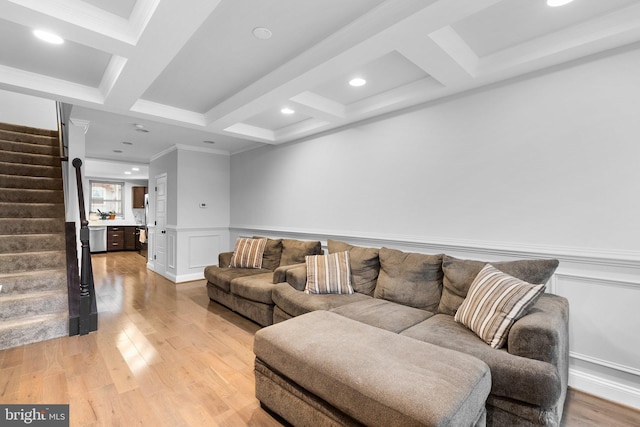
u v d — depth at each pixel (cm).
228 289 357
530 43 207
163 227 553
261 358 182
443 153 272
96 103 285
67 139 379
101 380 215
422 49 196
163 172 551
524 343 159
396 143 307
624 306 190
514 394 148
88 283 300
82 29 173
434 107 278
